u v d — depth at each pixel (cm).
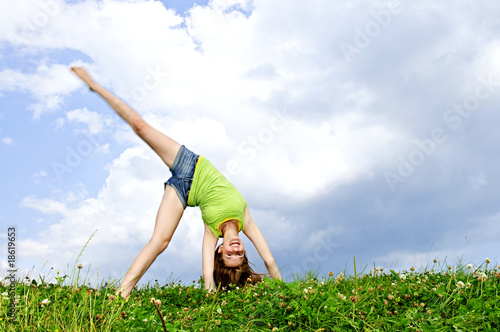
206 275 571
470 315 332
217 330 340
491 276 443
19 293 378
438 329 323
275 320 356
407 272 533
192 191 560
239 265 591
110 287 414
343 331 331
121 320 336
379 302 382
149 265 519
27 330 303
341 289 476
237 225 595
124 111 532
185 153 561
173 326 340
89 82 525
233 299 454
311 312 350
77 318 327
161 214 542
